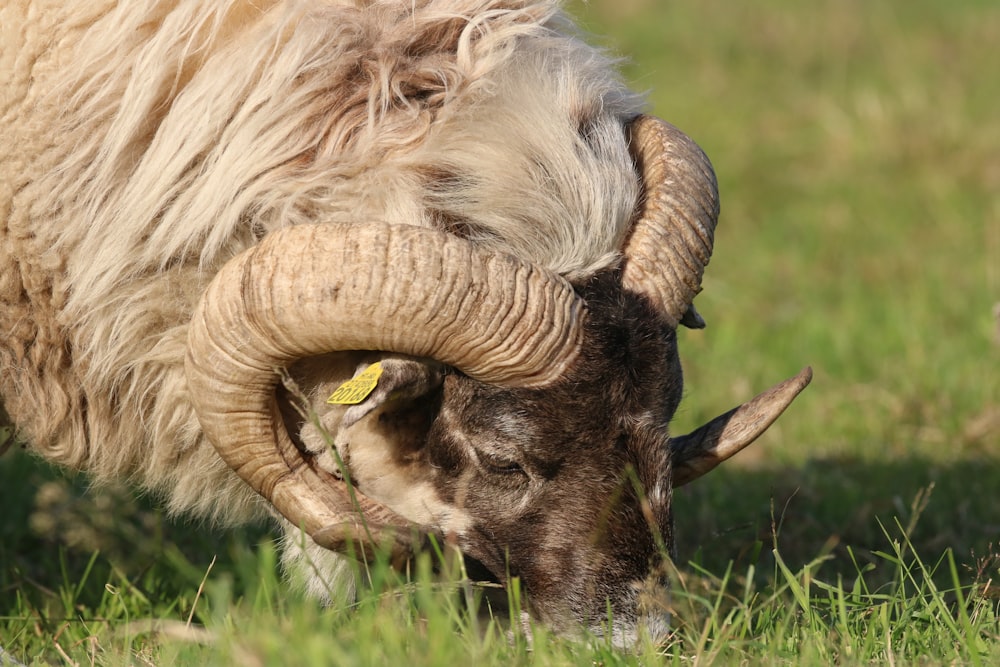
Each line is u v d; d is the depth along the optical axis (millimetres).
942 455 24172
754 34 70312
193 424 15539
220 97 14305
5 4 14867
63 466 17438
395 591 13453
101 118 14789
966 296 33594
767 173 47875
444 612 13961
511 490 13930
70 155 14820
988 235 38594
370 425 14336
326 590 15742
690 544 20266
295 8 14539
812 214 42844
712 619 13922
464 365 13445
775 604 15625
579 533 13758
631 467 13633
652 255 14148
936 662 12961
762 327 32781
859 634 14188
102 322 15156
